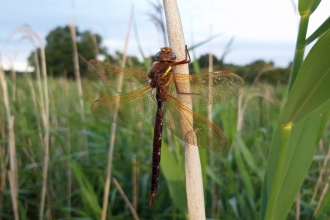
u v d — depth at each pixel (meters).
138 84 0.20
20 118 0.36
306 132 0.15
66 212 0.30
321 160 0.34
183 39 0.14
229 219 0.27
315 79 0.12
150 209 0.32
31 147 0.34
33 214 0.33
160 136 0.19
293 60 0.14
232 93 0.17
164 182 0.33
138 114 0.20
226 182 0.33
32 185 0.34
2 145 0.36
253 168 0.29
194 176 0.14
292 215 0.28
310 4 0.14
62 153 0.36
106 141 0.37
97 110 0.20
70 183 0.32
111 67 0.21
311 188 0.30
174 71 0.17
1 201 0.32
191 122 0.17
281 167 0.14
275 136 0.16
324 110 0.15
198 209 0.14
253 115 0.48
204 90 0.17
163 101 0.18
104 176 0.35
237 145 0.30
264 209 0.16
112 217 0.27
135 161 0.34
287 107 0.13
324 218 0.23
